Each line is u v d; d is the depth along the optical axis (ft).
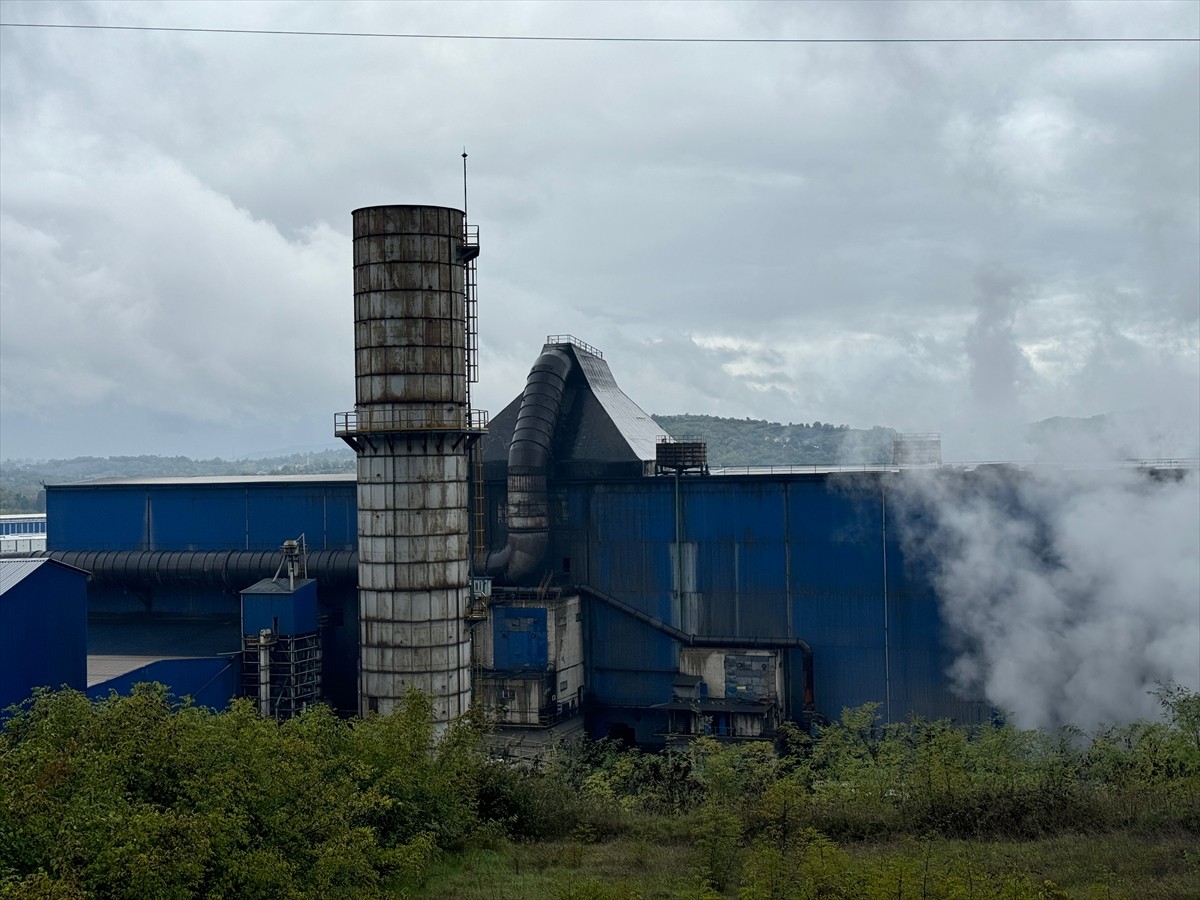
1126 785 107.24
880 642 214.07
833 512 218.38
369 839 80.38
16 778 72.95
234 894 71.00
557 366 237.86
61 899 60.64
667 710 219.61
